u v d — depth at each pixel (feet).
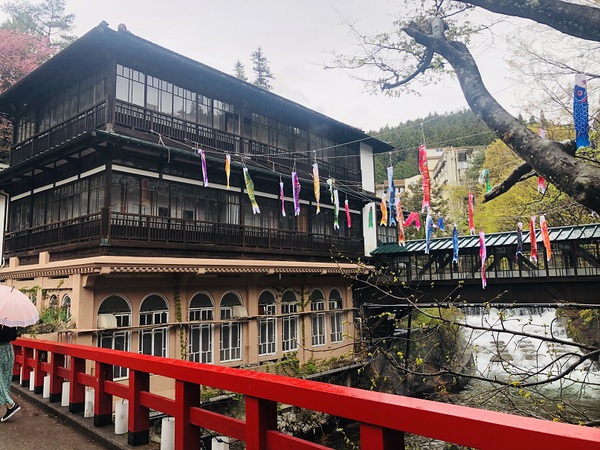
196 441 12.87
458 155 148.25
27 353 26.66
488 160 79.05
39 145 53.52
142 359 14.85
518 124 10.57
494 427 6.24
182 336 46.50
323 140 72.43
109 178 43.09
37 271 46.96
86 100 48.11
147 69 47.93
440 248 63.82
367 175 80.89
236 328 52.60
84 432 17.87
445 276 63.82
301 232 63.00
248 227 54.80
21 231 54.60
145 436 15.46
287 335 58.90
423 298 65.51
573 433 5.63
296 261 60.95
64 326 39.11
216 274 49.39
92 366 38.70
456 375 16.43
